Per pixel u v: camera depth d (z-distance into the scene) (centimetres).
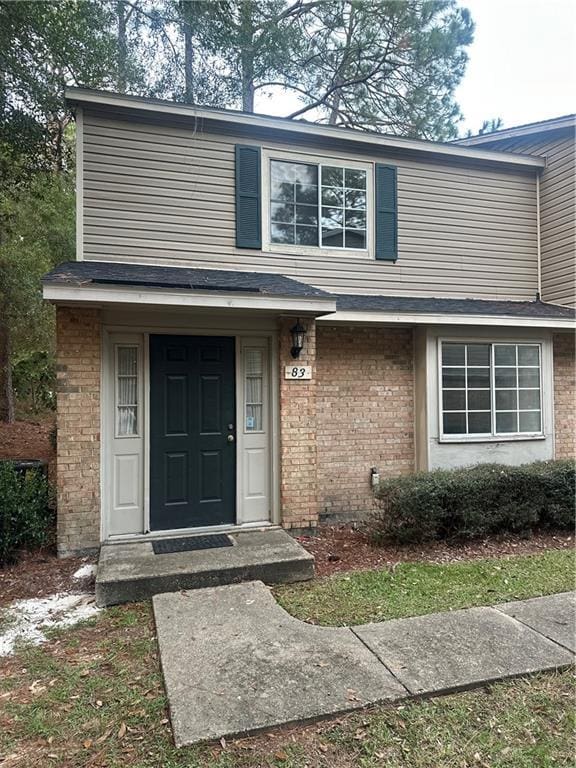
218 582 432
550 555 528
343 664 305
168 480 559
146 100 639
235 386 585
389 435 697
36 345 1509
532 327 714
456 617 374
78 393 516
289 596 417
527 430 736
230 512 581
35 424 1471
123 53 1045
